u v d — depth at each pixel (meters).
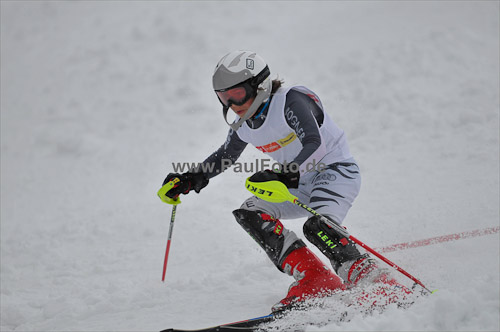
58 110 43.34
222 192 25.12
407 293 10.73
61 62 52.06
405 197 20.47
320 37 49.25
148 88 44.69
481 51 40.53
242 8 58.12
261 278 14.76
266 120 12.12
